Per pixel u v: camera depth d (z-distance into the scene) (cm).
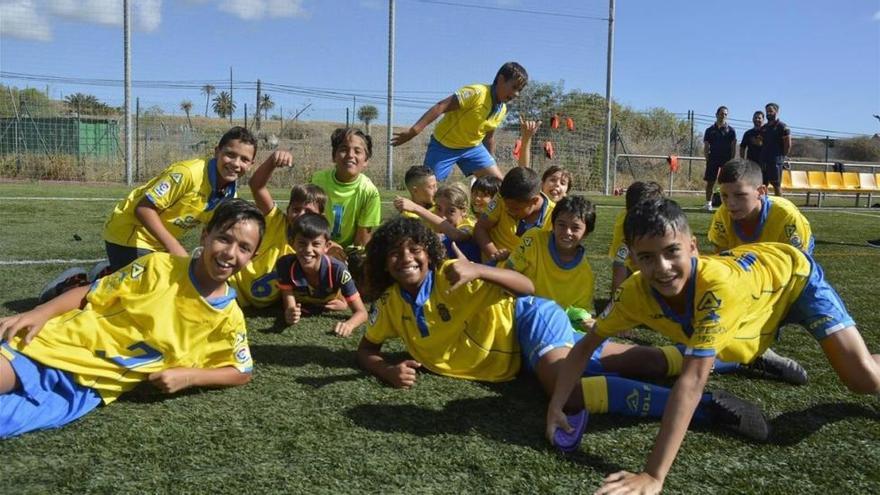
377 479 198
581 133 1681
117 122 1666
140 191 388
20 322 232
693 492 197
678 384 204
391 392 271
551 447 224
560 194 505
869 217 1138
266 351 324
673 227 201
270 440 222
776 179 1127
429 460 212
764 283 231
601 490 189
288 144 1745
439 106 620
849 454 226
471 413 252
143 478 195
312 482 195
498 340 285
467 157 663
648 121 2223
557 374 262
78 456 207
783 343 358
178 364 257
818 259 655
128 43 1385
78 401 237
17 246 612
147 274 252
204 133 1727
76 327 240
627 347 294
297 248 371
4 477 193
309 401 259
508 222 443
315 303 402
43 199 1016
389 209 1020
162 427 230
